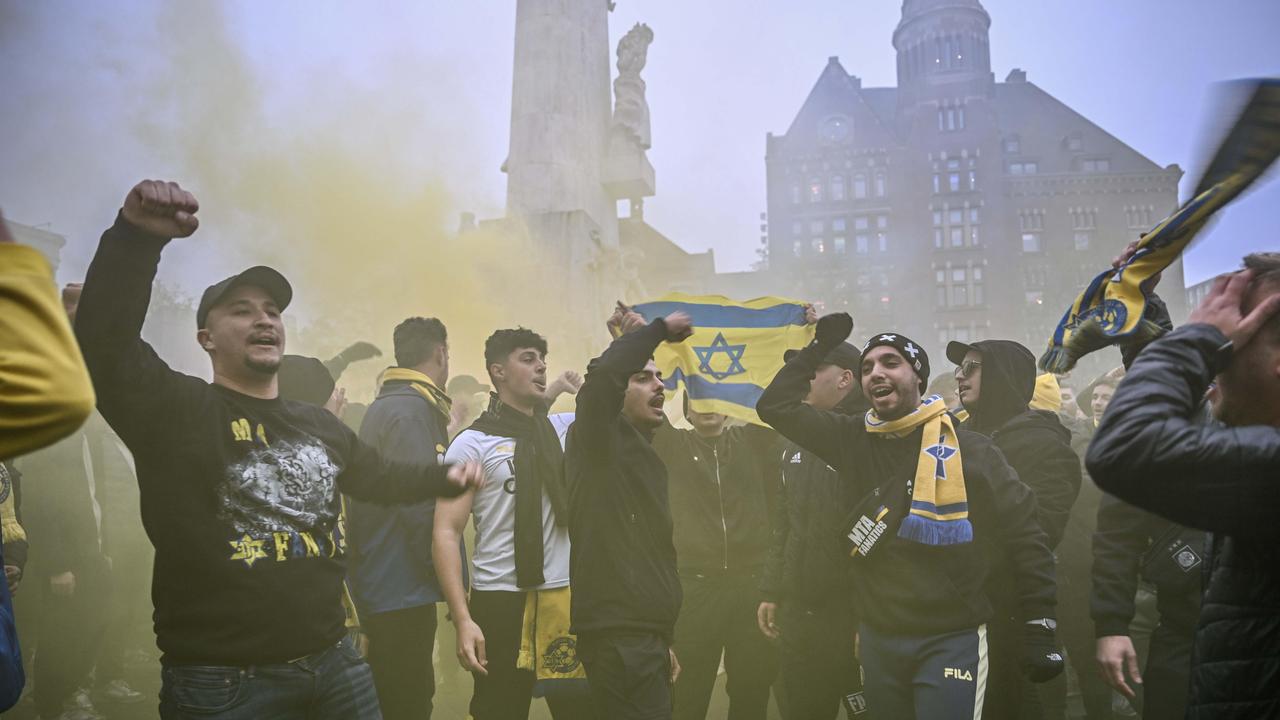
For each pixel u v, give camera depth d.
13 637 1.80
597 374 3.50
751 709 4.71
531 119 16.34
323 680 2.71
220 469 2.65
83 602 5.35
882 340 3.65
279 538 2.68
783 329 5.20
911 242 91.00
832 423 3.77
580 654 3.59
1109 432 1.70
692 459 4.80
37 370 1.26
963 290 89.88
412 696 4.21
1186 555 3.47
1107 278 2.54
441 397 4.62
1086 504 5.27
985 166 91.12
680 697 4.65
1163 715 3.50
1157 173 91.31
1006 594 3.66
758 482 4.85
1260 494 1.62
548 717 6.02
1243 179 1.73
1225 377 1.87
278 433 2.80
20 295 1.28
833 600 4.39
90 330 2.41
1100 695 5.08
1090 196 91.50
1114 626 3.59
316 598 2.71
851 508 3.67
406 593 4.19
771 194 92.25
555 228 16.02
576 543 3.59
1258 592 1.78
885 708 3.51
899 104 94.88
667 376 5.13
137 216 2.37
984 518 3.61
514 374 4.15
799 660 4.44
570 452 3.66
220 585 2.58
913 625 3.42
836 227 91.50
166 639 2.59
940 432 3.55
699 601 4.65
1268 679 1.76
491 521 4.06
